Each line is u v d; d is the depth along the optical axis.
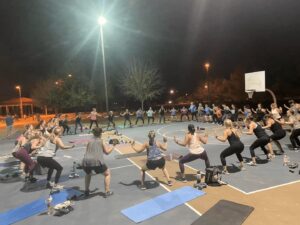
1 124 41.56
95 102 45.34
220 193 7.04
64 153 13.60
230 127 8.67
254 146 9.43
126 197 7.17
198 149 8.00
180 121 27.30
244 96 42.19
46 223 6.01
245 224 5.45
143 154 12.23
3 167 11.53
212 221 5.60
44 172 9.71
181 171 8.23
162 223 5.69
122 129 22.92
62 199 7.26
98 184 8.34
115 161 11.18
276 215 5.74
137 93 37.62
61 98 43.47
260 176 8.16
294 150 11.19
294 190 6.98
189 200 6.70
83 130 23.61
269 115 10.90
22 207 6.91
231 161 10.11
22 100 57.38
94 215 6.25
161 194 7.23
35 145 9.27
